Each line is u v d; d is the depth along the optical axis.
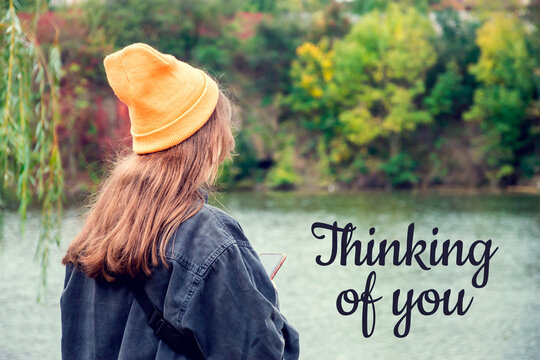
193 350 1.43
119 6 41.94
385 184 42.16
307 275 14.09
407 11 46.47
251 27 47.09
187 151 1.52
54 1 5.77
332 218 25.42
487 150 40.81
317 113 44.28
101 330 1.50
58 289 12.18
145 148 1.53
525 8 42.84
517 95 40.38
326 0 61.69
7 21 4.88
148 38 42.53
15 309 10.74
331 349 8.96
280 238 20.20
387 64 42.50
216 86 1.61
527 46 41.50
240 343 1.39
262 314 1.40
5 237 17.88
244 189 41.75
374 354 8.71
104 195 1.56
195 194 1.51
